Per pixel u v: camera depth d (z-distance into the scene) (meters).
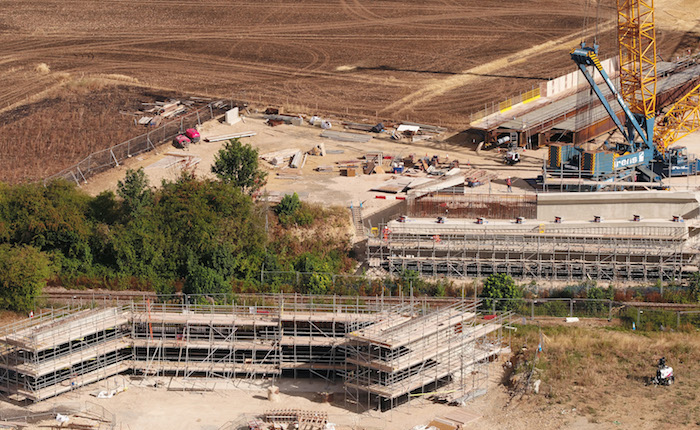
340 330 95.62
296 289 109.81
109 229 114.56
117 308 96.81
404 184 131.00
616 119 132.75
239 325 94.94
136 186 117.75
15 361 90.75
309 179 134.62
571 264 111.44
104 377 92.50
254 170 126.69
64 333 90.56
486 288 104.62
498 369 92.69
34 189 117.25
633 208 119.38
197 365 93.56
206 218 114.69
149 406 88.19
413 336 86.25
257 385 91.81
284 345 95.00
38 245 114.19
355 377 87.94
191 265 110.94
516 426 82.75
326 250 116.81
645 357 93.50
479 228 114.75
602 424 82.19
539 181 129.25
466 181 131.38
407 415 85.12
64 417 84.56
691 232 115.44
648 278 111.19
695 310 102.75
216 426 84.56
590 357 93.56
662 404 85.12
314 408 86.94
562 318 102.81
